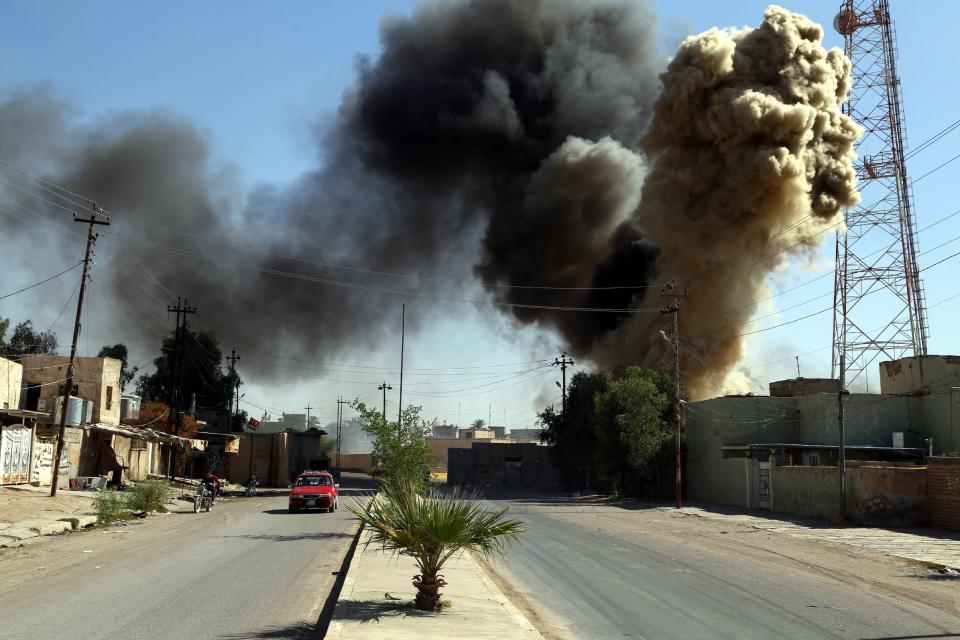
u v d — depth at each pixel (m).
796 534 25.23
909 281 42.59
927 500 27.41
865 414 39.56
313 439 70.19
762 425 43.50
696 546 21.64
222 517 30.70
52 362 45.12
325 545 19.94
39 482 36.19
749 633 10.20
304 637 9.19
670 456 46.72
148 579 13.79
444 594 12.06
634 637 9.84
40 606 11.00
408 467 24.39
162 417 62.19
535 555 18.91
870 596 13.46
